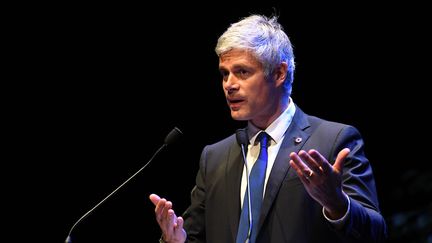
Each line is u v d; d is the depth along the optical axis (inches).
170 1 597.0
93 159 618.5
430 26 579.8
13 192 613.9
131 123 617.9
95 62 610.9
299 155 227.3
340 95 601.9
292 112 288.2
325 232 257.4
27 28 595.8
